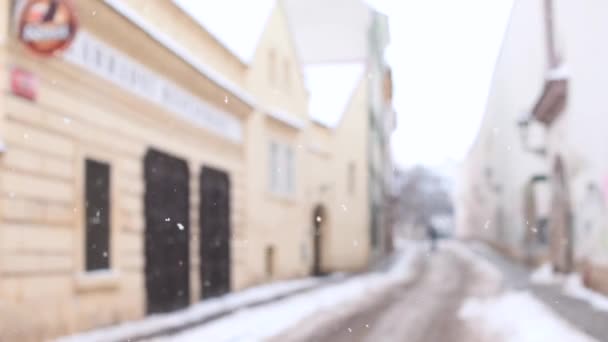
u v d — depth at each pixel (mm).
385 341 10555
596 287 17797
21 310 9898
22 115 10070
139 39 13172
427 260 40344
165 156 14984
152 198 14258
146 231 13922
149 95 14109
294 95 25297
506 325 11852
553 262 24406
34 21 9859
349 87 34594
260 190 21719
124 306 12883
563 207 23062
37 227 10367
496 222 47562
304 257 26828
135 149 13562
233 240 19406
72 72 11336
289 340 10906
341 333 11602
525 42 28047
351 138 34156
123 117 13070
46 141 10648
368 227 35594
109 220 12625
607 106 16016
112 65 12625
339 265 31312
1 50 9727
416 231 86375
